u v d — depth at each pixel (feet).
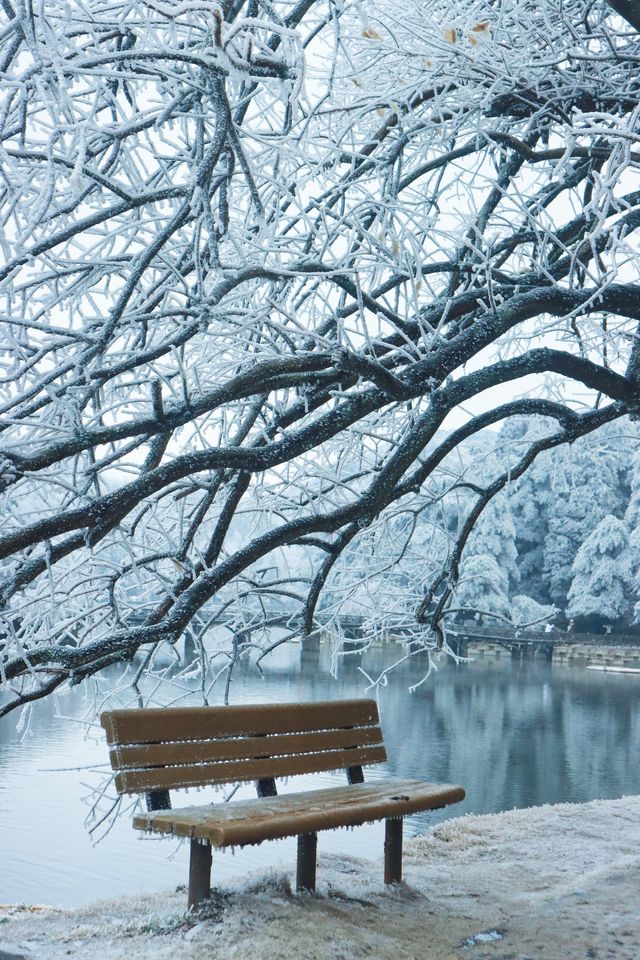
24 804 51.31
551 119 18.31
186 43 13.57
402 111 17.47
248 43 11.70
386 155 17.37
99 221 13.14
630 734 89.56
